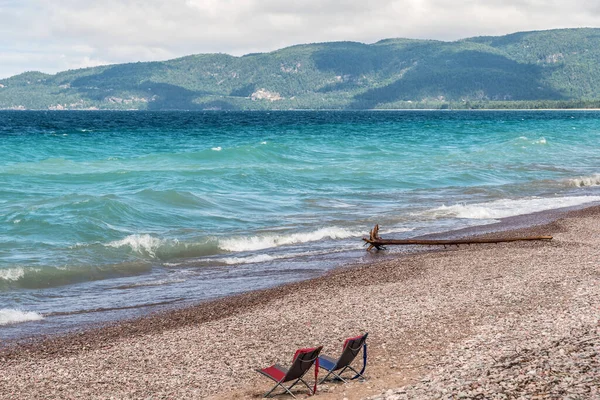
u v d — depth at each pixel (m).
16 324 12.35
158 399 8.26
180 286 15.33
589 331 9.54
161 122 127.44
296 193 29.42
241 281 15.71
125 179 31.89
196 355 10.08
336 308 12.66
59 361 10.06
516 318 11.03
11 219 21.12
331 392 8.17
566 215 25.12
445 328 10.77
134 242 19.00
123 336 11.43
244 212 24.80
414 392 7.61
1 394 8.65
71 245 18.64
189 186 29.80
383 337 10.50
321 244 20.33
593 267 15.70
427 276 15.44
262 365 9.52
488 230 22.14
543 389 7.18
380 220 23.77
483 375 7.93
